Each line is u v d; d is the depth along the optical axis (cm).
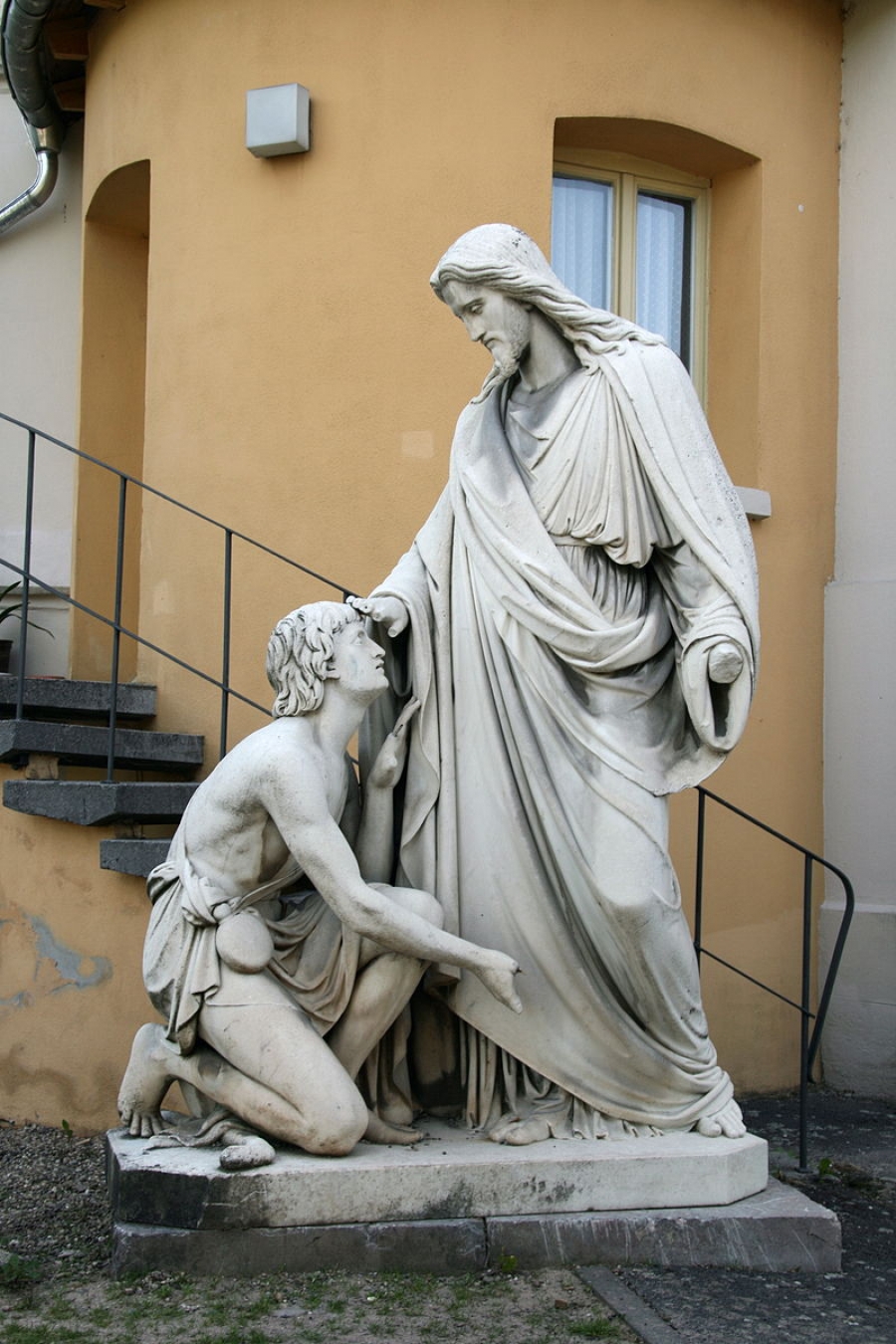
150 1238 360
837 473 747
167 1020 392
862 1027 698
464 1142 394
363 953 389
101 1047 559
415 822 411
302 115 692
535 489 411
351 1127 371
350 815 416
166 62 737
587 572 406
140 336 848
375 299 687
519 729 405
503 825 405
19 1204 464
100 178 783
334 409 688
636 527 400
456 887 407
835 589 735
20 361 867
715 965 692
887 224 739
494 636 410
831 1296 366
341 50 698
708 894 693
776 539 723
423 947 378
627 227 750
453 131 688
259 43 711
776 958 709
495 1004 402
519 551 405
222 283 712
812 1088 706
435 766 412
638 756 396
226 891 386
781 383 731
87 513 830
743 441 730
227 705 636
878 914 698
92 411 834
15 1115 574
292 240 700
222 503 702
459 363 679
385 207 689
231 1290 352
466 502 420
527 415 420
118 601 578
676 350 762
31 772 584
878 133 745
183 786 565
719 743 395
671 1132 407
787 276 738
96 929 562
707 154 736
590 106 696
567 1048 402
